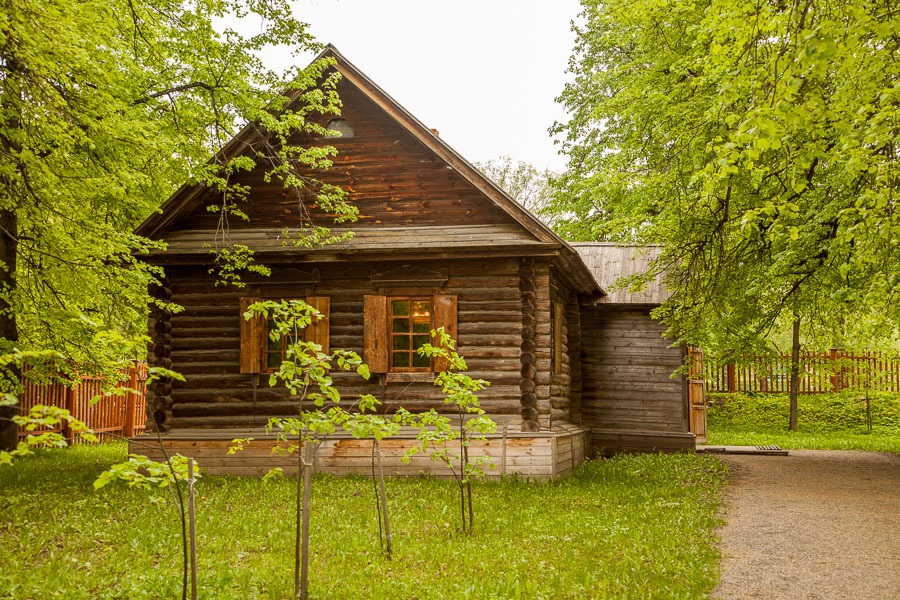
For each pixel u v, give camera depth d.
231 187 15.20
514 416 14.84
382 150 15.98
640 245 17.47
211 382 15.66
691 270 16.27
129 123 12.65
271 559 8.37
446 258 15.02
